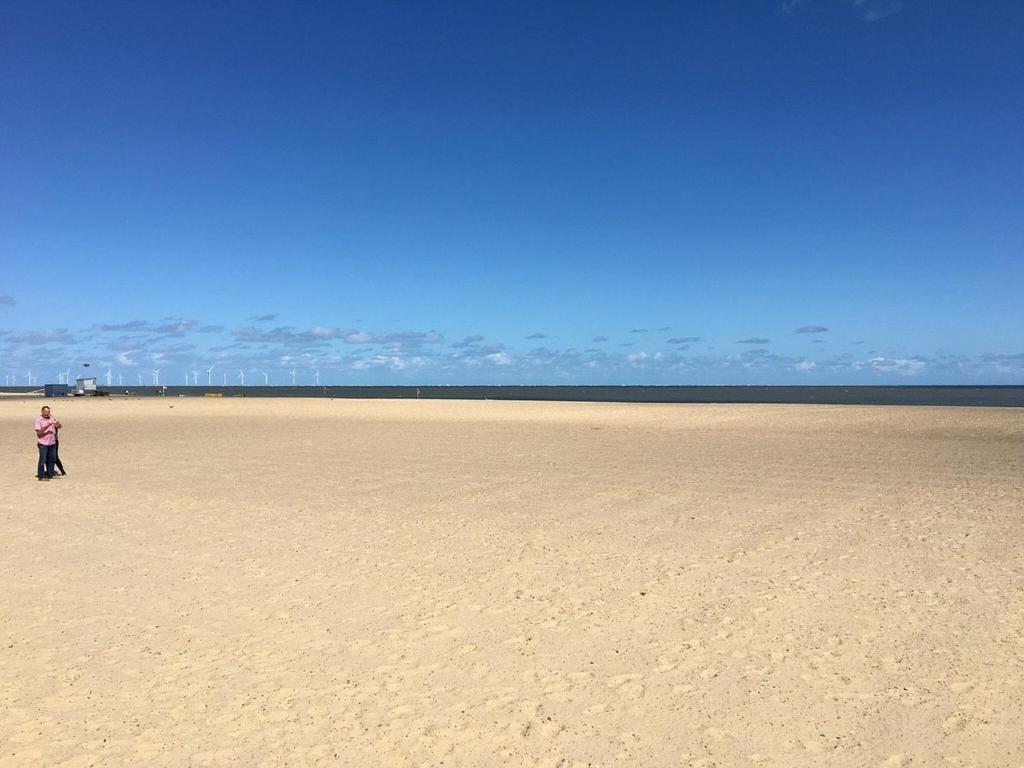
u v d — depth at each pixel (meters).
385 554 9.57
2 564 9.20
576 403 69.00
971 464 18.75
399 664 5.92
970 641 6.28
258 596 7.76
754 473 17.33
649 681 5.55
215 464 19.83
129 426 36.53
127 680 5.64
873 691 5.34
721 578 8.30
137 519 12.12
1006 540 10.05
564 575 8.49
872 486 15.12
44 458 17.03
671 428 32.97
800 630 6.59
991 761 4.39
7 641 6.48
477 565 8.97
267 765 4.41
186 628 6.80
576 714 5.04
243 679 5.64
